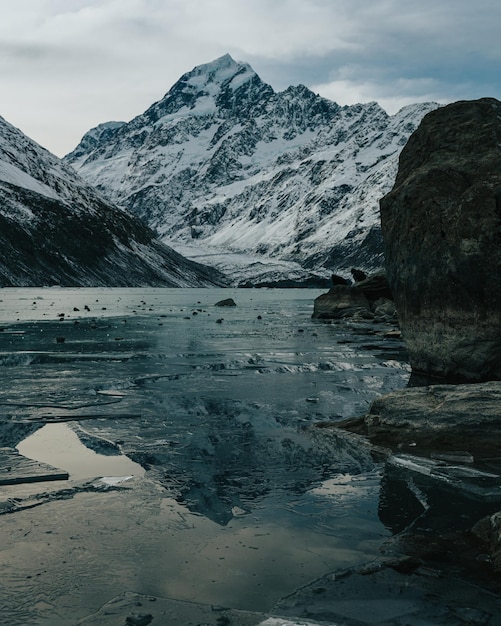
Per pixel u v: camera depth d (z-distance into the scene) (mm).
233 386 13664
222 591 4273
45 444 8547
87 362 17625
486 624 3846
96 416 10406
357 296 43594
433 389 9461
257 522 5594
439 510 5922
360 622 3850
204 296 116938
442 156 15516
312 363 17250
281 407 11242
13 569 4598
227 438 8883
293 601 4121
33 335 26906
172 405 11383
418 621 3873
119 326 33375
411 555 4859
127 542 5109
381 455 8016
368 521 5633
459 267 13539
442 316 14273
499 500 6223
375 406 9469
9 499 6168
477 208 13242
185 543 5105
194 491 6488
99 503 6086
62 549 4965
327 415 10531
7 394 12453
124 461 7684
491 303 13125
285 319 42094
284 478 6977
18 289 185250
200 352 20266
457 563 4727
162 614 3908
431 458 7777
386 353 20203
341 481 6863
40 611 3982
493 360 13414
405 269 15344
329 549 5008
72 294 122000
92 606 4047
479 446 8156
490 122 15305
